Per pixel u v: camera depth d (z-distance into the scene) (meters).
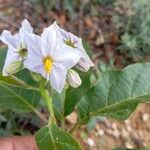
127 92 0.11
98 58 0.25
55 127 0.10
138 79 0.11
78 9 0.26
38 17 0.26
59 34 0.10
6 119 0.20
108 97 0.11
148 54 0.24
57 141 0.10
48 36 0.09
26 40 0.09
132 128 0.23
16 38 0.10
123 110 0.11
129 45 0.24
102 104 0.11
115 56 0.25
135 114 0.23
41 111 0.20
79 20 0.26
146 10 0.24
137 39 0.24
